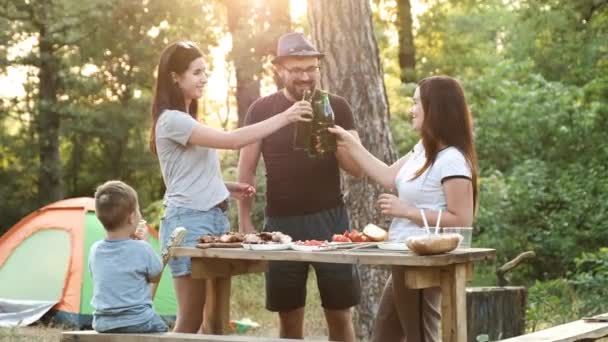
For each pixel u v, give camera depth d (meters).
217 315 5.60
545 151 19.59
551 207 18.33
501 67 20.58
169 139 5.34
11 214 23.77
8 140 24.02
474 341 7.10
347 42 9.06
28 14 23.12
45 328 10.73
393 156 9.14
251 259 4.97
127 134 24.33
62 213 11.66
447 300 4.65
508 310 7.28
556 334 5.15
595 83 19.58
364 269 8.98
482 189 17.48
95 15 21.98
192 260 5.18
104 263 5.09
